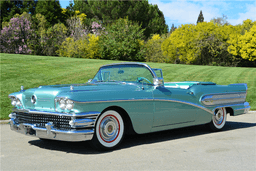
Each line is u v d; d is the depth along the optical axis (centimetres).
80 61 2205
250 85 1424
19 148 440
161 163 352
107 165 343
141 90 452
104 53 3356
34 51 3791
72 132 369
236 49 3872
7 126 670
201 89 560
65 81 1401
